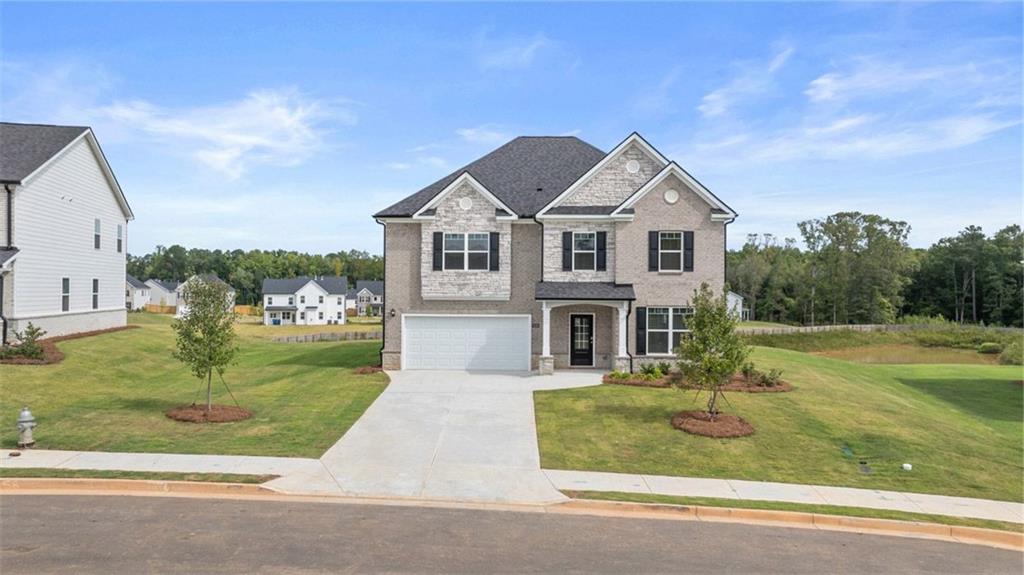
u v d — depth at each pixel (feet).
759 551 30.78
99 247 104.01
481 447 47.73
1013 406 80.43
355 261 504.43
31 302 84.43
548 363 78.89
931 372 110.01
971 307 295.89
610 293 79.46
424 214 82.33
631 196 80.79
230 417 53.83
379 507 34.94
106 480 37.35
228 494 36.70
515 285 83.82
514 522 33.32
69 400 61.41
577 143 97.71
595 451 47.52
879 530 35.17
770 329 224.53
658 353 80.84
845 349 205.46
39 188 85.81
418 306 83.66
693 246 80.53
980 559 31.27
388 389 69.00
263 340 148.25
